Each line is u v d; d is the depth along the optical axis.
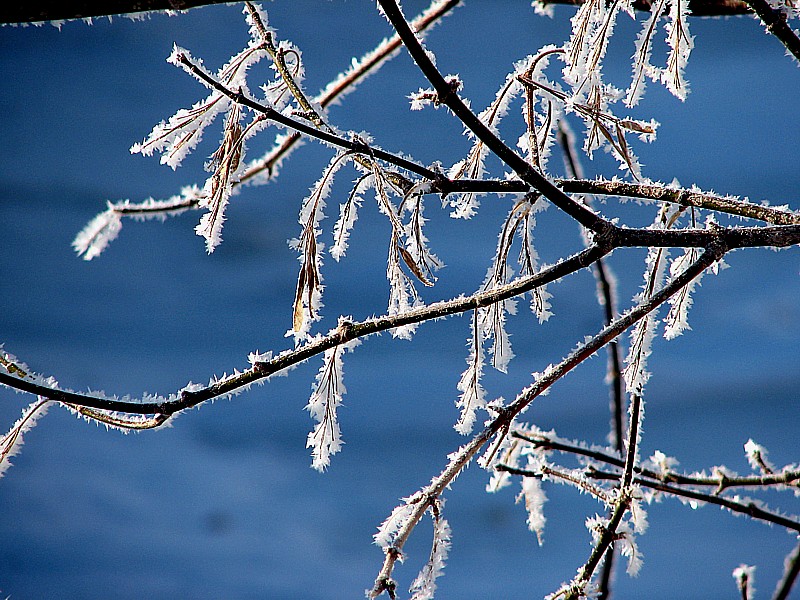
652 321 2.28
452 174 2.30
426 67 2.21
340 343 2.23
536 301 2.29
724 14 2.32
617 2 2.28
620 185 2.27
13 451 2.22
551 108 2.29
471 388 2.26
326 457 2.26
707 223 2.27
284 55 2.26
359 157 2.25
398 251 2.25
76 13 2.16
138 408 2.22
